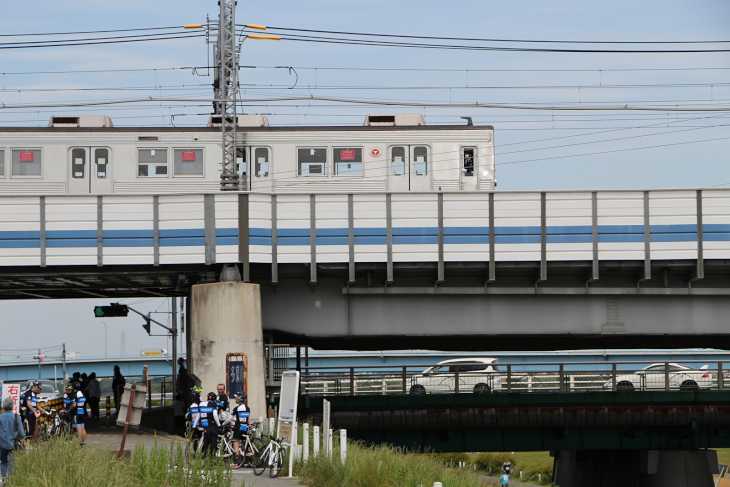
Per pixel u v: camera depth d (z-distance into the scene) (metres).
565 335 70.56
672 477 90.06
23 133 72.06
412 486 37.44
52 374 183.62
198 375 63.81
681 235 65.94
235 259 64.62
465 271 68.50
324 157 73.75
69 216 64.81
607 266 66.88
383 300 69.62
